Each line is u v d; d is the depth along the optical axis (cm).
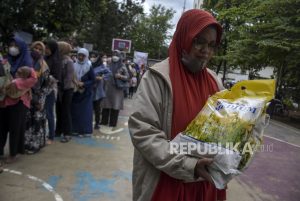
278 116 2078
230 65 2516
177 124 191
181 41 195
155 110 190
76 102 760
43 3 1220
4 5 1159
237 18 2666
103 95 851
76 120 763
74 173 532
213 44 198
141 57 3212
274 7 1867
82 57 745
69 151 640
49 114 666
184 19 195
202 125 179
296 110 2445
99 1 1502
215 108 181
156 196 193
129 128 191
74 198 446
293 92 2253
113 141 753
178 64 198
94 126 870
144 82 194
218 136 173
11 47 511
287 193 594
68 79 683
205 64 204
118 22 3625
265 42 1805
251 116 171
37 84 580
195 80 205
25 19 1231
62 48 675
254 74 2409
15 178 490
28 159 572
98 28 3575
